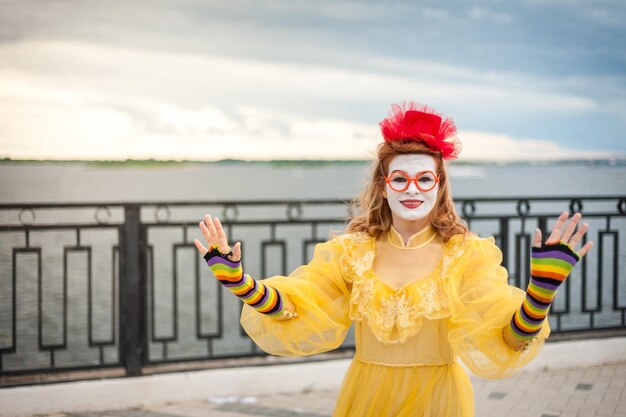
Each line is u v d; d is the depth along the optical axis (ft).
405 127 9.40
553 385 18.35
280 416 16.20
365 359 9.27
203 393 17.48
